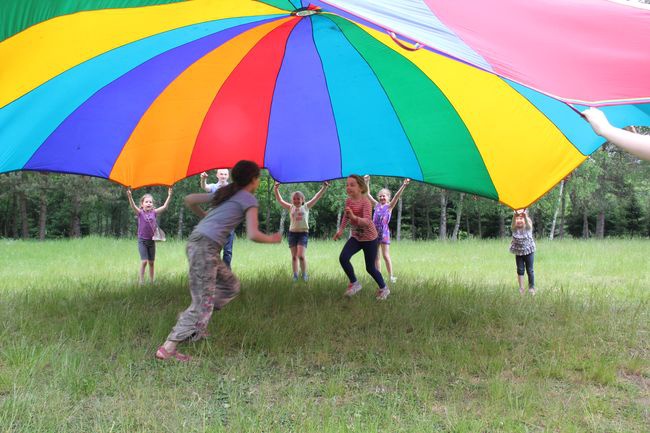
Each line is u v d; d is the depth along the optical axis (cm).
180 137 765
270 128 790
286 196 3475
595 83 343
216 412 345
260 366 439
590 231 4616
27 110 595
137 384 385
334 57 661
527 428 323
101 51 549
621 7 383
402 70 643
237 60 661
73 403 357
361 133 781
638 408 360
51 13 453
